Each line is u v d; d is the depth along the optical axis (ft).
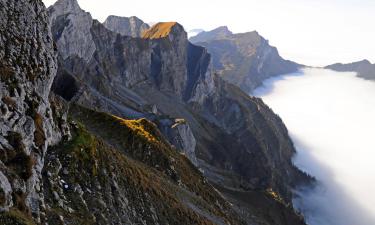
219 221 282.15
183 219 220.23
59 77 512.63
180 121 642.22
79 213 144.05
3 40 146.51
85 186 161.68
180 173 322.14
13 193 106.93
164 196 223.71
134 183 201.05
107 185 176.04
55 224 123.65
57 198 138.41
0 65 134.62
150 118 651.66
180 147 600.39
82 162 169.99
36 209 118.73
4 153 115.55
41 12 179.83
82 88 524.93
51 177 145.38
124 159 221.46
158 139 368.07
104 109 581.12
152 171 285.23
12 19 158.30
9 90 131.54
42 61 162.20
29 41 160.25
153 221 189.67
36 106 145.38
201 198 317.83
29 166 122.31
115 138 310.24
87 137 189.98
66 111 203.00
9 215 96.37
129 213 175.63
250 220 469.98
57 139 169.17
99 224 148.87
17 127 126.52
